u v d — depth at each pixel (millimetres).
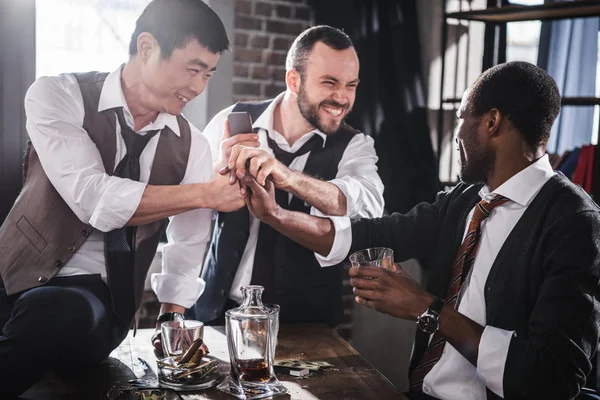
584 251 1423
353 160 2309
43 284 1736
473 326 1466
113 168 1853
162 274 2012
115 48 2926
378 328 3318
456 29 3367
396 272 1570
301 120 2248
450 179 3406
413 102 3145
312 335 1921
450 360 1621
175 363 1493
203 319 2230
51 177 1748
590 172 2963
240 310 1478
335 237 1857
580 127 3385
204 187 1792
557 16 3002
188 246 2002
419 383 1664
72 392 1476
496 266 1561
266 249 2201
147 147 1920
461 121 1651
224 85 2967
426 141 3170
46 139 1734
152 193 1747
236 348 1455
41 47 2807
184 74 1812
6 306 1831
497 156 1602
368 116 3062
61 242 1751
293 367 1598
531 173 1577
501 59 3277
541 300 1428
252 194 1830
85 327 1557
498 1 3367
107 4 2891
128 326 1781
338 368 1630
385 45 3084
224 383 1501
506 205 1613
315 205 2033
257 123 2281
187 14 1771
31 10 2680
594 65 3357
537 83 1544
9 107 2680
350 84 2189
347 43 2182
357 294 1534
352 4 3012
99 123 1826
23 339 1484
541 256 1489
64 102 1777
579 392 1520
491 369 1426
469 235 1653
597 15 2902
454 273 1661
